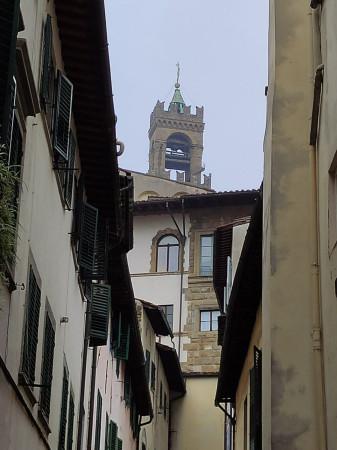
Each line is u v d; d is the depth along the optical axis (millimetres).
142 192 58344
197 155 100000
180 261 49188
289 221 13555
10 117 9641
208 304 48156
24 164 12164
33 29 12789
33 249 13211
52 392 15672
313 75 14219
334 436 11328
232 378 27516
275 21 14773
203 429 43344
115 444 28344
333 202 11742
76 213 18703
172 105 101625
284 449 12336
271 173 13844
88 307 21297
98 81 16312
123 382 30766
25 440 13141
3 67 8883
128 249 23375
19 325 12125
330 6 11719
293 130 14062
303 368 12703
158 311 37344
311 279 13070
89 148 18672
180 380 43656
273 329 12977
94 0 14102
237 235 28750
